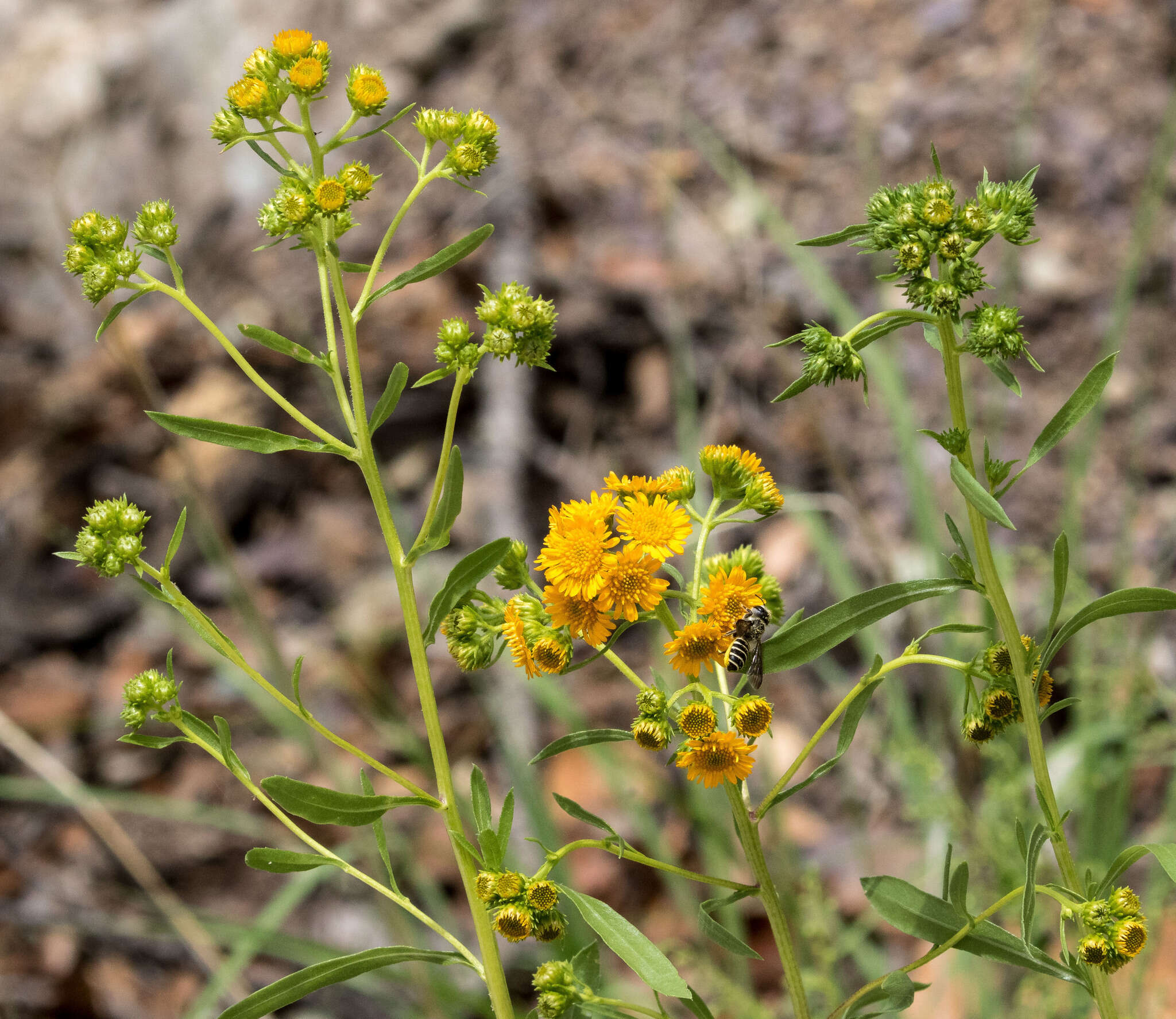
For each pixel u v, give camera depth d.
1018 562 1.05
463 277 1.37
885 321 0.58
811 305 1.26
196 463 1.34
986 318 0.56
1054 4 1.37
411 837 1.01
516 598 0.57
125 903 1.04
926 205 0.56
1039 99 1.31
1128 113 1.29
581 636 0.56
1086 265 1.22
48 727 1.19
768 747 1.00
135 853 0.85
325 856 0.57
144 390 0.97
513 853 0.96
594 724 1.05
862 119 1.26
